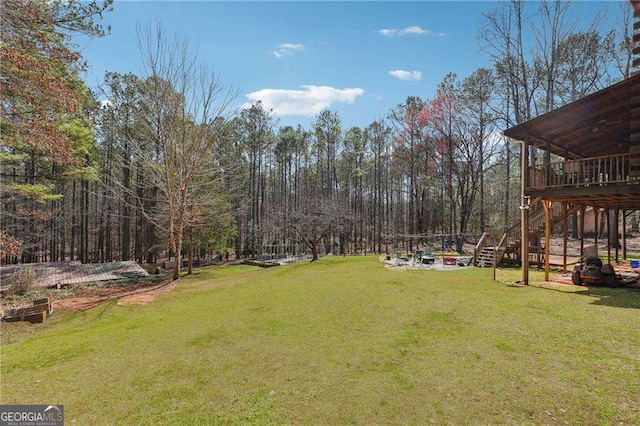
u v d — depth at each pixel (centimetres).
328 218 2148
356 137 3381
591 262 944
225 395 380
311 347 518
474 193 2284
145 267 2248
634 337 493
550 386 369
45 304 879
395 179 3034
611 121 880
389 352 486
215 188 1847
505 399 349
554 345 481
